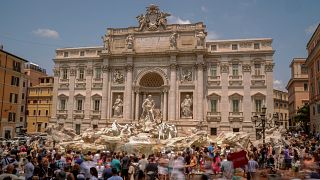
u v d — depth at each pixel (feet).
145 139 154.20
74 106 225.97
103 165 70.08
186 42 208.95
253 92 196.54
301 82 299.99
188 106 202.59
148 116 199.11
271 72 195.21
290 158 88.07
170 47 207.92
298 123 272.10
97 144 155.02
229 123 196.85
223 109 199.52
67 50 233.14
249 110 195.21
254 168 69.82
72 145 152.97
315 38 211.20
